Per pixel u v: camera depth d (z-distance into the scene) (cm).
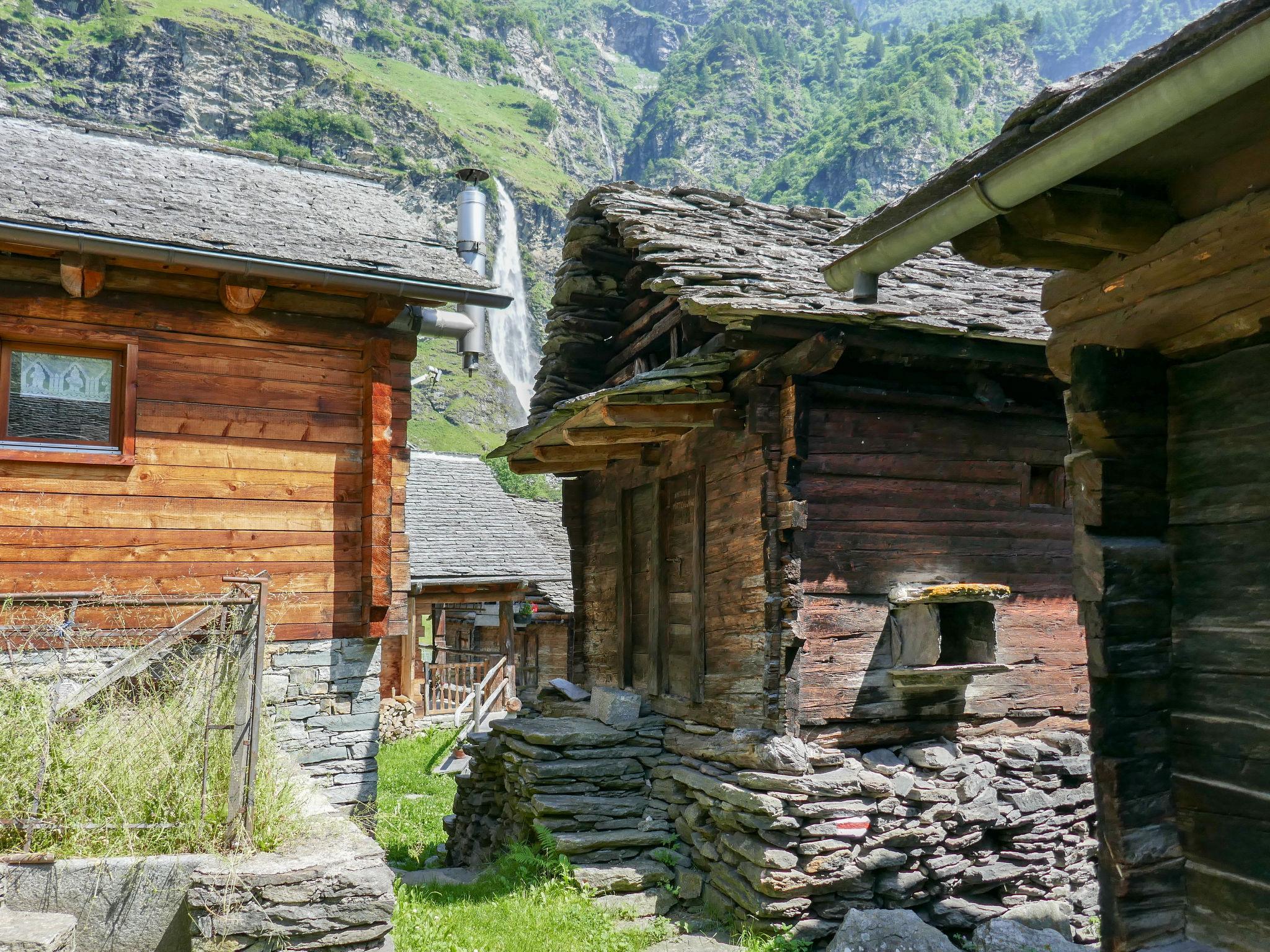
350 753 745
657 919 700
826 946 662
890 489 752
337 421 765
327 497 756
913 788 698
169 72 11050
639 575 970
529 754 846
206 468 716
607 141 19262
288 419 747
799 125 19575
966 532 771
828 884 664
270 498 736
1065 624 798
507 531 1867
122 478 691
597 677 1041
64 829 410
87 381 695
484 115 14575
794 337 711
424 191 11325
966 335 685
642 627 953
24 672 495
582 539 1101
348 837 442
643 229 783
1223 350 360
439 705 1819
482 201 977
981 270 852
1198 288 347
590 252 1016
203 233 684
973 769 728
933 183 367
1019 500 794
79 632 599
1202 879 356
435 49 15900
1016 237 378
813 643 716
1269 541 340
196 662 488
